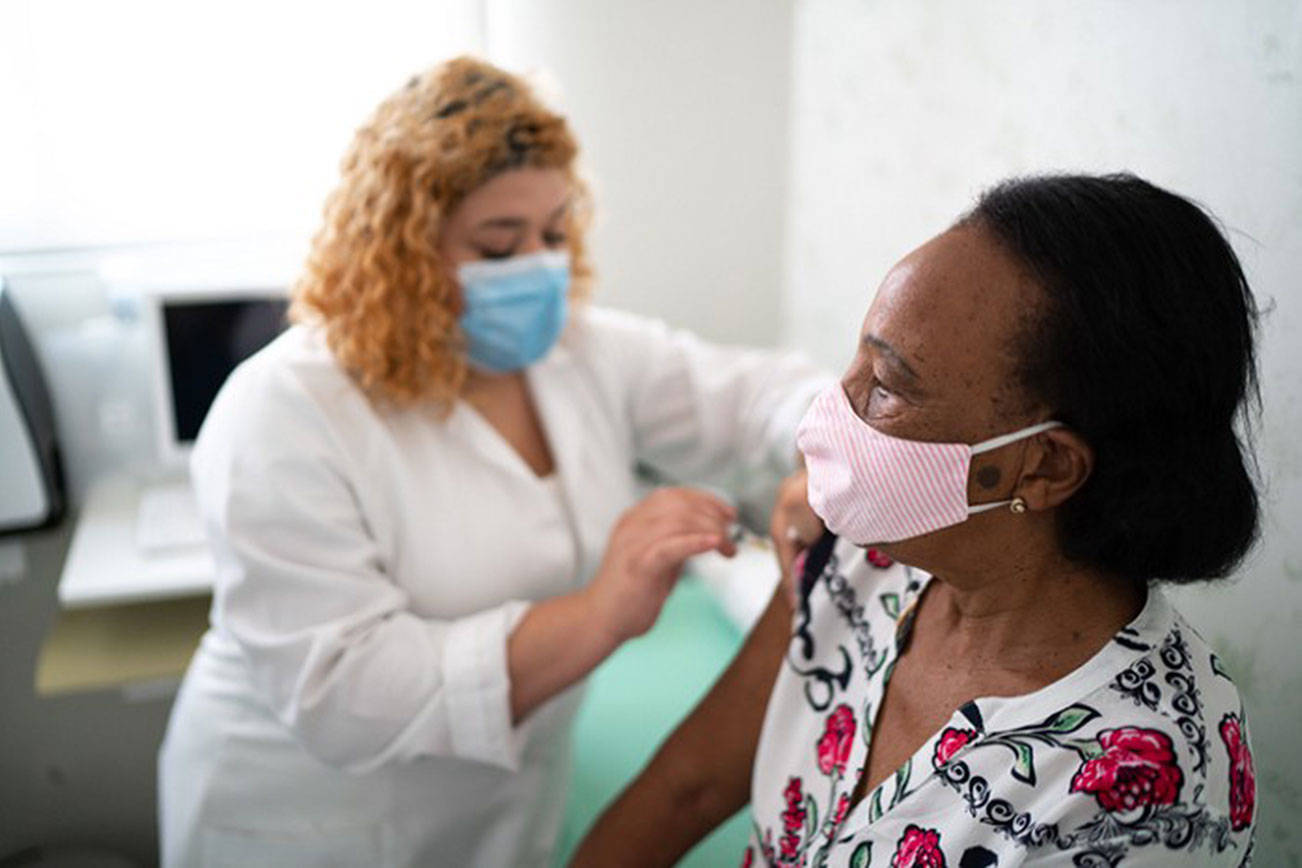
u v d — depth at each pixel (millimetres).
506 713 1194
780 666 1032
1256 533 748
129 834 2359
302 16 2164
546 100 1312
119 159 2158
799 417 1482
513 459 1354
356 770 1233
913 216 1638
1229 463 712
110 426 2252
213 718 1412
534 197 1254
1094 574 769
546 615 1219
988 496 735
